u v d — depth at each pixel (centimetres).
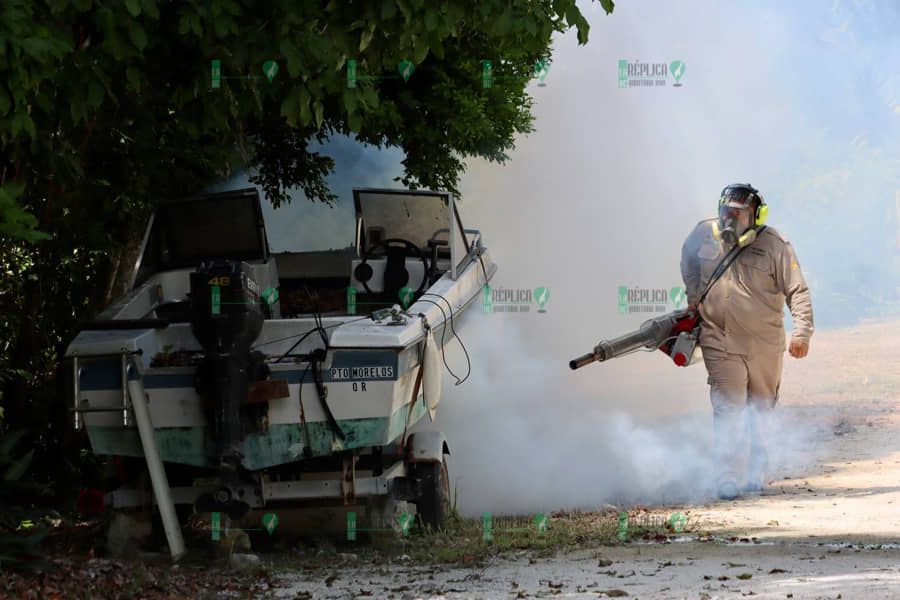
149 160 3195
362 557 2388
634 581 1972
